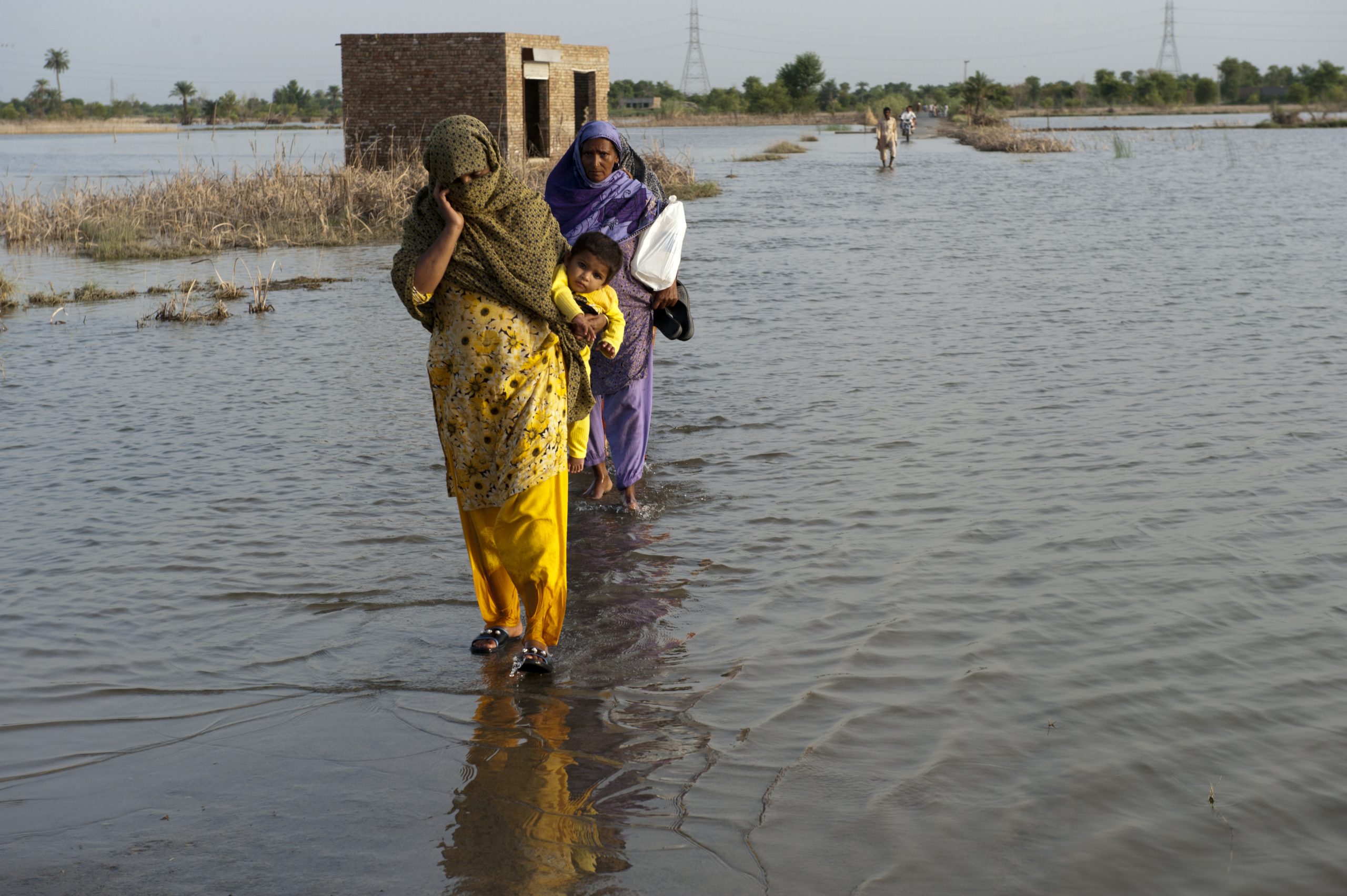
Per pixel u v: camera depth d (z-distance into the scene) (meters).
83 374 8.88
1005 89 122.69
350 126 28.05
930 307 11.22
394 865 2.79
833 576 4.67
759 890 2.65
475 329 4.00
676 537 5.23
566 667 3.96
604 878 2.72
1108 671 3.77
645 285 5.53
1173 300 11.15
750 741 3.39
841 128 87.88
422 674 3.95
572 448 5.58
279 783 3.21
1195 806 2.98
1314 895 2.60
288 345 10.05
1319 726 3.38
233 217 19.69
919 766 3.21
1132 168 36.16
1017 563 4.73
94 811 3.07
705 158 44.94
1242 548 4.81
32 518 5.58
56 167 39.06
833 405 7.50
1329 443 6.25
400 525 5.47
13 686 3.84
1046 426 6.80
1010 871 2.71
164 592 4.67
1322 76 117.88
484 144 3.85
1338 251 14.48
